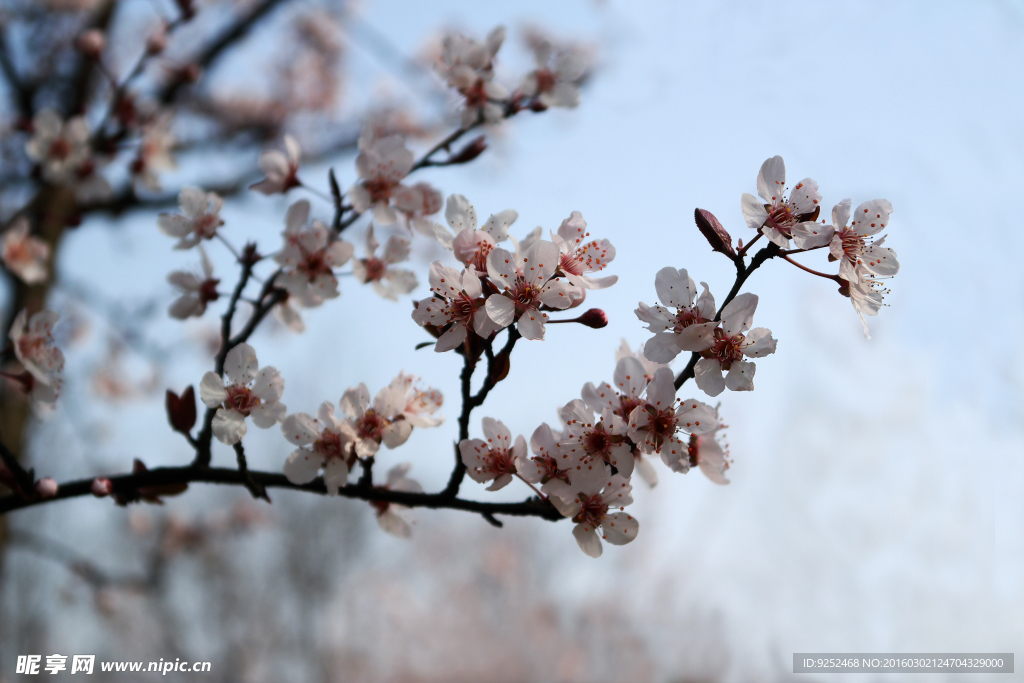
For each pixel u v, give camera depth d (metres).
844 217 1.90
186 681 13.48
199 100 7.00
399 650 19.56
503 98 3.15
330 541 16.84
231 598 14.65
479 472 1.91
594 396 1.97
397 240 2.84
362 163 2.71
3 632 10.48
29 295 5.21
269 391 2.18
